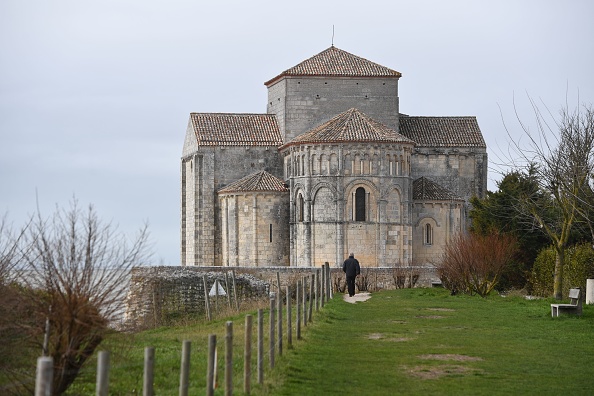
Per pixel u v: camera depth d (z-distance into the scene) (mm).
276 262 97562
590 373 29734
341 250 92188
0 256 24906
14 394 23203
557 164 59531
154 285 45625
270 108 108688
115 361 27875
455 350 34375
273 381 27078
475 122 107250
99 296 24172
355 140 92062
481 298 61531
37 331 23938
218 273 68688
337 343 36031
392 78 103625
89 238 24141
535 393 26531
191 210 104188
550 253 68312
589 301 54594
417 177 103312
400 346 35375
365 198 92562
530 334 39406
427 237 98562
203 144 101125
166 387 27375
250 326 25703
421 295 65125
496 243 66500
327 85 103000
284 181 100750
